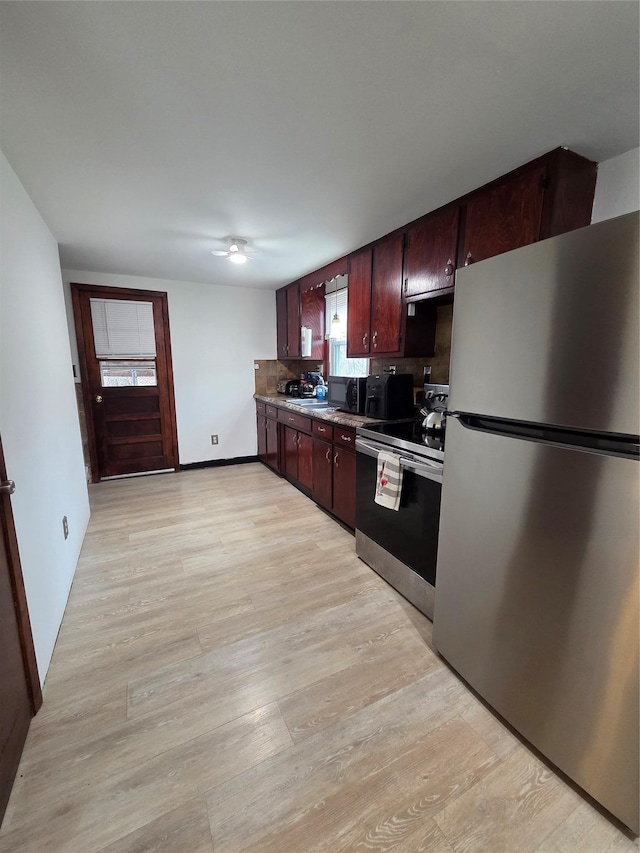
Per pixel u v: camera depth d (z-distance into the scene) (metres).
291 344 4.19
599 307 0.91
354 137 1.47
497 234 1.79
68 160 1.63
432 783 1.12
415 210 2.15
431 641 1.69
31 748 1.21
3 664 1.11
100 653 1.62
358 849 0.97
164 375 4.11
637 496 0.89
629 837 0.99
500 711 1.30
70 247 2.81
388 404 2.54
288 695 1.42
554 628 1.10
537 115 1.34
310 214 2.21
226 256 2.89
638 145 1.52
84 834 0.99
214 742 1.24
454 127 1.41
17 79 1.16
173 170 1.72
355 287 2.90
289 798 1.08
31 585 1.44
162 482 3.94
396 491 1.95
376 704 1.38
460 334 1.33
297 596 2.02
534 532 1.13
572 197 1.60
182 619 1.84
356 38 1.02
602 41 1.02
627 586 0.93
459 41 1.02
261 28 0.99
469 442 1.32
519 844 0.98
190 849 0.97
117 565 2.32
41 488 1.70
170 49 1.05
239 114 1.34
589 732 1.04
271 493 3.62
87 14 0.95
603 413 0.94
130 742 1.24
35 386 1.77
